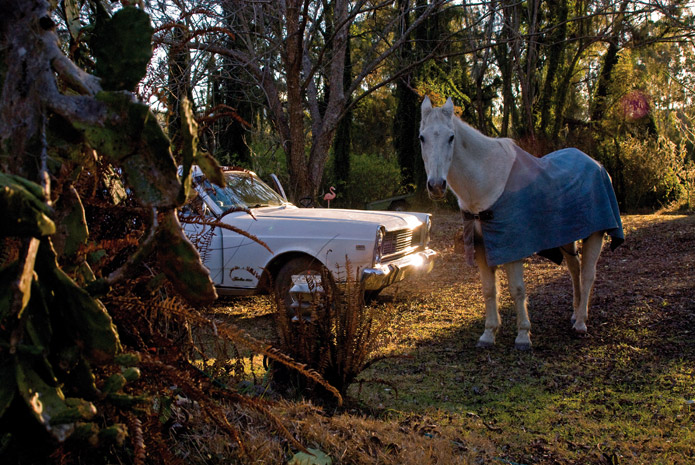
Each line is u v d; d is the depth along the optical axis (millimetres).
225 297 6848
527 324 4984
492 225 4641
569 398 3859
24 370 928
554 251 5148
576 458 2799
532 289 7641
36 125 1029
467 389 4020
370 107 30547
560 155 5309
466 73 19500
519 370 4453
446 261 9852
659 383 4086
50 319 1048
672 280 7266
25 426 957
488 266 5047
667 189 18203
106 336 1010
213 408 1423
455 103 16562
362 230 5531
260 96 9914
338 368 3109
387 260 5883
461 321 5926
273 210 6148
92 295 1047
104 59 1130
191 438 1996
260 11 8391
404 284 8016
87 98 1015
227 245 5730
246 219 5770
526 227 4613
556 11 18203
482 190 4598
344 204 21375
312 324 3090
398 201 18969
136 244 1310
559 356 4801
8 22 1067
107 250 1434
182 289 1111
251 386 2807
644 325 5531
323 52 8773
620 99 20859
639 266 8578
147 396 1188
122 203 1562
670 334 5199
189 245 1084
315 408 2623
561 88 18719
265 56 8773
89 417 919
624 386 4070
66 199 1161
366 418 2951
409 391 3910
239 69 8930
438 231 13305
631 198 18016
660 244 10250
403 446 2467
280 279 5656
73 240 1166
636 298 6508
